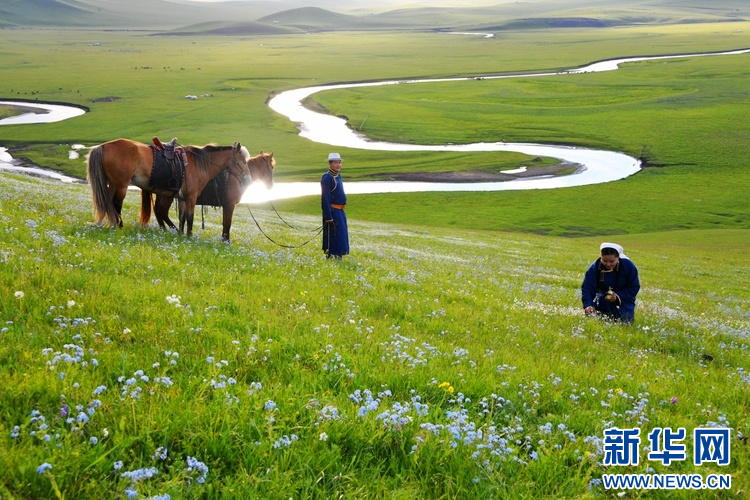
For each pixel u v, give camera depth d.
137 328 8.34
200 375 6.88
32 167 114.12
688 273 41.31
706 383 10.87
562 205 98.81
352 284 15.69
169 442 5.50
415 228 62.88
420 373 8.28
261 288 12.88
